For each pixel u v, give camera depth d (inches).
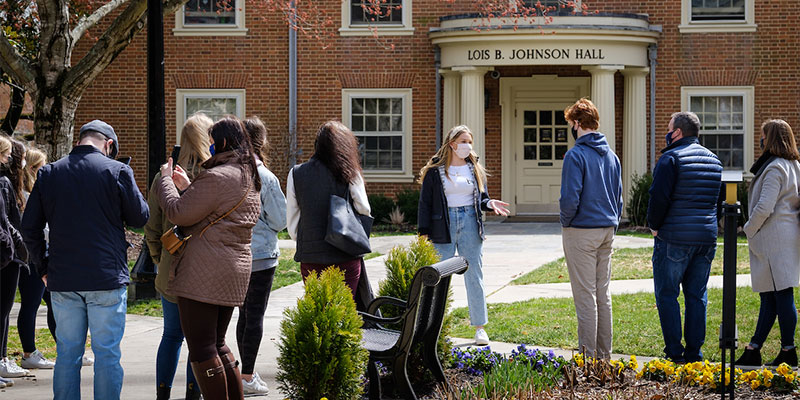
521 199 827.4
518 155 826.2
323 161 241.4
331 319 206.8
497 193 818.2
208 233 196.7
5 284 261.0
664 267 262.2
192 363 198.8
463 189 303.6
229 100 807.1
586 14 743.1
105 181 205.5
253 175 205.0
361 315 222.2
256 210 205.2
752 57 785.6
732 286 201.5
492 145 817.5
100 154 210.4
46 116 530.0
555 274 469.7
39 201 204.7
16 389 253.0
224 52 801.6
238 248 200.4
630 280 444.8
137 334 331.9
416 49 797.2
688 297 263.9
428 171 306.0
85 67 526.0
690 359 262.8
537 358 242.1
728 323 201.8
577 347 295.3
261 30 800.9
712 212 262.2
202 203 194.4
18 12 690.2
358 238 233.9
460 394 212.7
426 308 217.6
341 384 207.6
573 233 260.4
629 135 776.9
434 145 798.5
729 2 786.8
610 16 738.8
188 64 801.6
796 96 783.1
